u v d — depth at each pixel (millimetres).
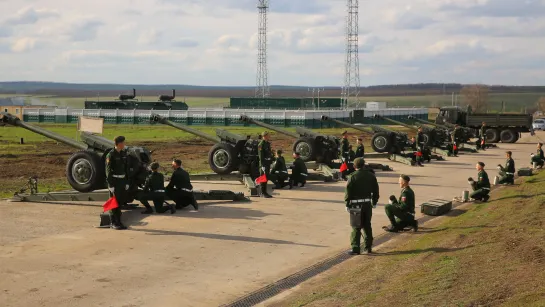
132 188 13492
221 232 11820
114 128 55812
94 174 14156
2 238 10977
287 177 18609
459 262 8227
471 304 6332
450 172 24375
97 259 9656
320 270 9211
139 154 13398
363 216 10062
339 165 23078
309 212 14234
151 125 62875
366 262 9461
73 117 68688
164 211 13867
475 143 41219
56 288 8133
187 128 19500
